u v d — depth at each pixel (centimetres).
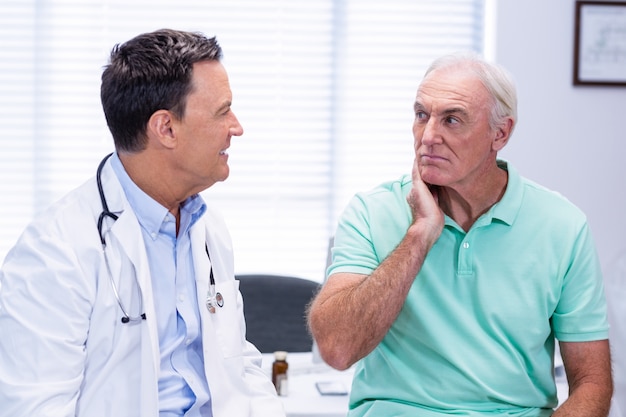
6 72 368
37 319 149
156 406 158
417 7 385
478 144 181
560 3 370
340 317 178
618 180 381
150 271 168
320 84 383
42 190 372
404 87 388
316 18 380
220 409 170
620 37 371
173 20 373
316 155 387
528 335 187
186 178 163
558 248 189
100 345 157
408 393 188
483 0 387
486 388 184
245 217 384
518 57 371
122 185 165
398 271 178
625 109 378
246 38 377
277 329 306
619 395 303
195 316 171
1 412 145
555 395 195
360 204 201
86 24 369
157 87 155
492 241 189
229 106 163
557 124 376
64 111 372
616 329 324
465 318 187
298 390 233
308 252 389
